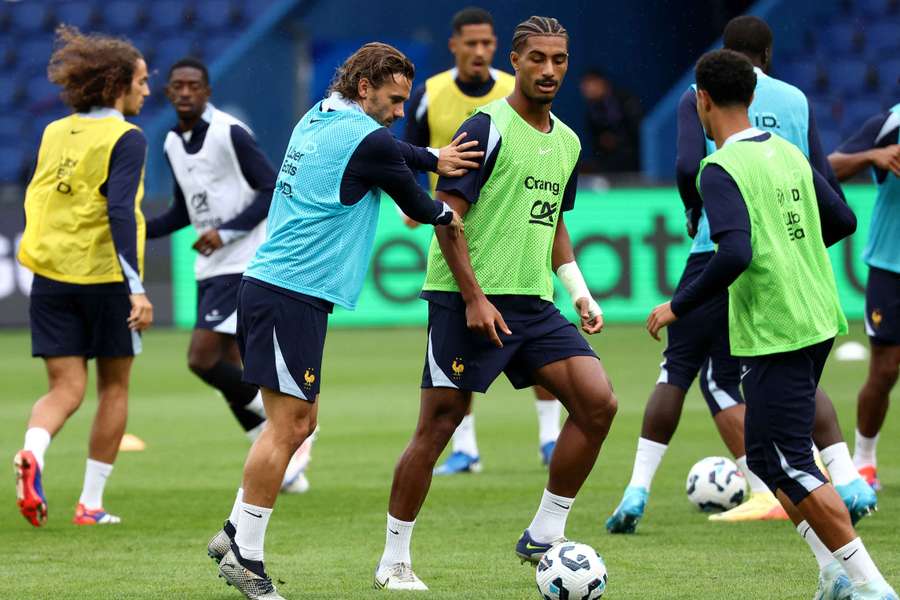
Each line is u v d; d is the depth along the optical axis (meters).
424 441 19.20
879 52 79.44
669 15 80.56
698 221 23.30
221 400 45.03
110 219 23.42
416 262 66.00
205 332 29.42
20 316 65.25
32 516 22.69
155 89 86.06
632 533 23.00
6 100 87.75
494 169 19.45
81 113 24.41
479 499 26.86
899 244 26.75
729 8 80.44
